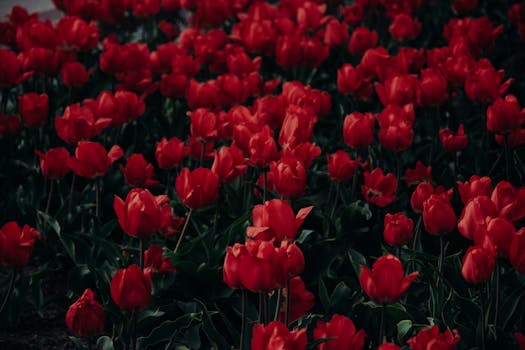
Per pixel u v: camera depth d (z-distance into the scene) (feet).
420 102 7.38
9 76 7.79
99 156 6.42
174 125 8.46
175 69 8.51
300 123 6.48
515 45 11.76
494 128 6.81
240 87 7.74
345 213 6.86
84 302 5.46
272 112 7.09
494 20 13.26
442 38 12.01
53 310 6.71
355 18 10.97
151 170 6.64
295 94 7.32
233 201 6.98
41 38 8.50
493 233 5.30
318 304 6.63
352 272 6.85
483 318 5.59
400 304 6.02
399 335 5.80
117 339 6.04
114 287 5.25
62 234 6.53
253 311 6.27
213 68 9.09
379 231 6.91
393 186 6.72
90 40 8.71
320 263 6.51
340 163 6.61
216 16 10.31
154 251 6.15
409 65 8.26
